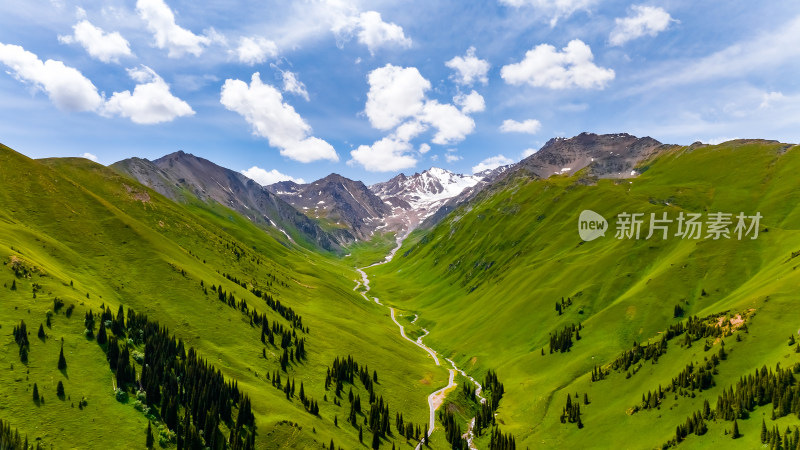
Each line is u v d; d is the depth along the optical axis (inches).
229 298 6043.3
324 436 4018.2
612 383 4958.2
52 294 4060.0
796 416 3159.5
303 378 5211.6
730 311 4803.2
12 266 4138.8
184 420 3422.7
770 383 3511.3
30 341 3513.8
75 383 3341.5
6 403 2974.9
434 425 5044.3
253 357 5132.9
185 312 5364.2
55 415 3036.4
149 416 3339.1
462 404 5590.6
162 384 3656.5
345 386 5295.3
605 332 6063.0
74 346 3659.0
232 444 3464.6
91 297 4471.0
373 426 4510.3
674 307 5920.3
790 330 4106.8
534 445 4532.5
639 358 5083.7
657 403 4242.1
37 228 5684.1
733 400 3622.0
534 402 5319.9
